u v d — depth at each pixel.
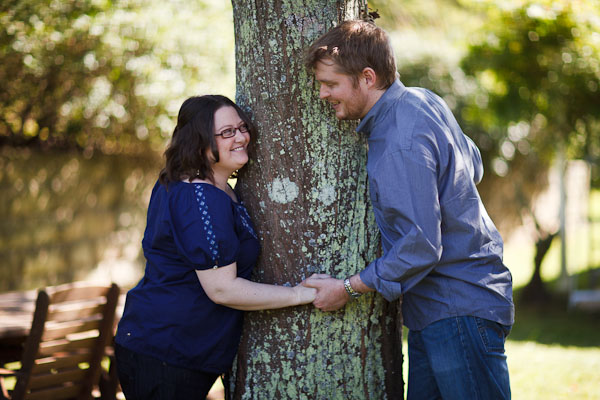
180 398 2.55
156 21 6.82
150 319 2.54
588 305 8.87
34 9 6.39
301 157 2.66
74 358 3.79
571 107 7.74
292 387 2.71
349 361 2.71
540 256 9.73
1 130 7.86
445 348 2.48
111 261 10.09
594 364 5.53
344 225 2.69
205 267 2.43
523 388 4.75
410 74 9.53
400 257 2.35
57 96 7.41
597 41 6.43
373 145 2.50
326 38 2.46
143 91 7.11
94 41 6.81
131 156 10.05
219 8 7.41
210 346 2.56
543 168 12.03
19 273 8.47
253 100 2.71
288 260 2.69
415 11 10.50
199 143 2.53
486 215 2.56
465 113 9.18
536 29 6.96
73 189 9.19
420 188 2.31
